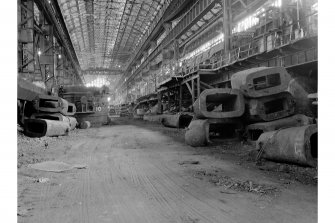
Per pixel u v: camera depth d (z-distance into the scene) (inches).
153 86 1686.8
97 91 1179.3
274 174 255.3
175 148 449.4
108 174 269.3
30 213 164.9
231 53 855.1
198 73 890.1
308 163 259.9
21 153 378.0
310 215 156.3
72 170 287.1
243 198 189.8
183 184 229.1
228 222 150.4
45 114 680.4
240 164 304.8
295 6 606.9
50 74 1169.4
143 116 1680.6
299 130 275.7
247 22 978.7
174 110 1232.2
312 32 539.8
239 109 450.9
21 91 557.3
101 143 533.6
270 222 148.7
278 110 466.9
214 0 946.1
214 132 577.6
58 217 159.2
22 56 802.2
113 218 157.8
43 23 1079.0
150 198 193.5
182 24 1307.8
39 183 233.3
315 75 580.7
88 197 196.2
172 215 161.8
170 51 1616.6
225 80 861.2
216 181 235.8
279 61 620.4
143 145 499.2
